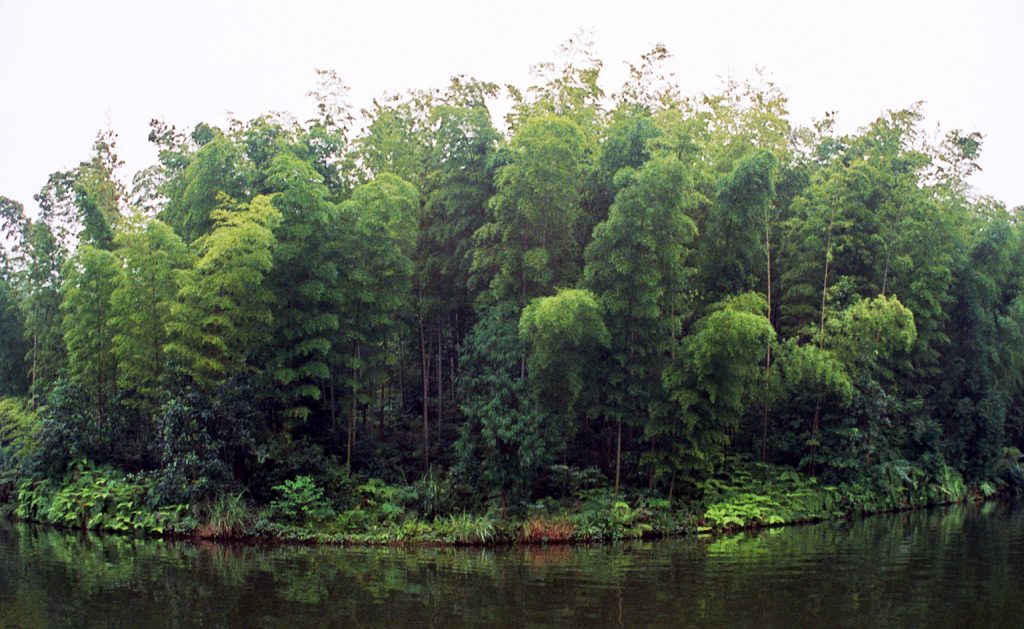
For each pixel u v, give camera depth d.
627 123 23.80
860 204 26.34
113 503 22.77
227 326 21.59
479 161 24.30
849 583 15.42
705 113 26.42
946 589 14.93
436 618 13.09
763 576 16.12
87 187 29.59
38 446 25.69
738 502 23.03
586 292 20.70
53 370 29.62
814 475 25.30
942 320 30.33
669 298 21.97
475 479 22.27
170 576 16.44
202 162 24.17
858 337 24.28
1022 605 13.73
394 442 26.38
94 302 25.03
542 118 21.94
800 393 25.03
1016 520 24.52
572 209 23.08
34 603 14.18
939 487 28.25
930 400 30.58
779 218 27.61
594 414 22.12
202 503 21.61
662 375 21.81
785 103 26.42
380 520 21.52
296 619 13.09
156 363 23.73
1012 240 31.06
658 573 16.48
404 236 23.89
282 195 22.30
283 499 21.97
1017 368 33.25
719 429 22.27
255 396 22.27
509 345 21.78
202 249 22.50
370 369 24.38
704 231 24.08
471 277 23.75
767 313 26.83
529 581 15.79
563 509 21.52
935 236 28.14
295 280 22.86
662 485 23.11
